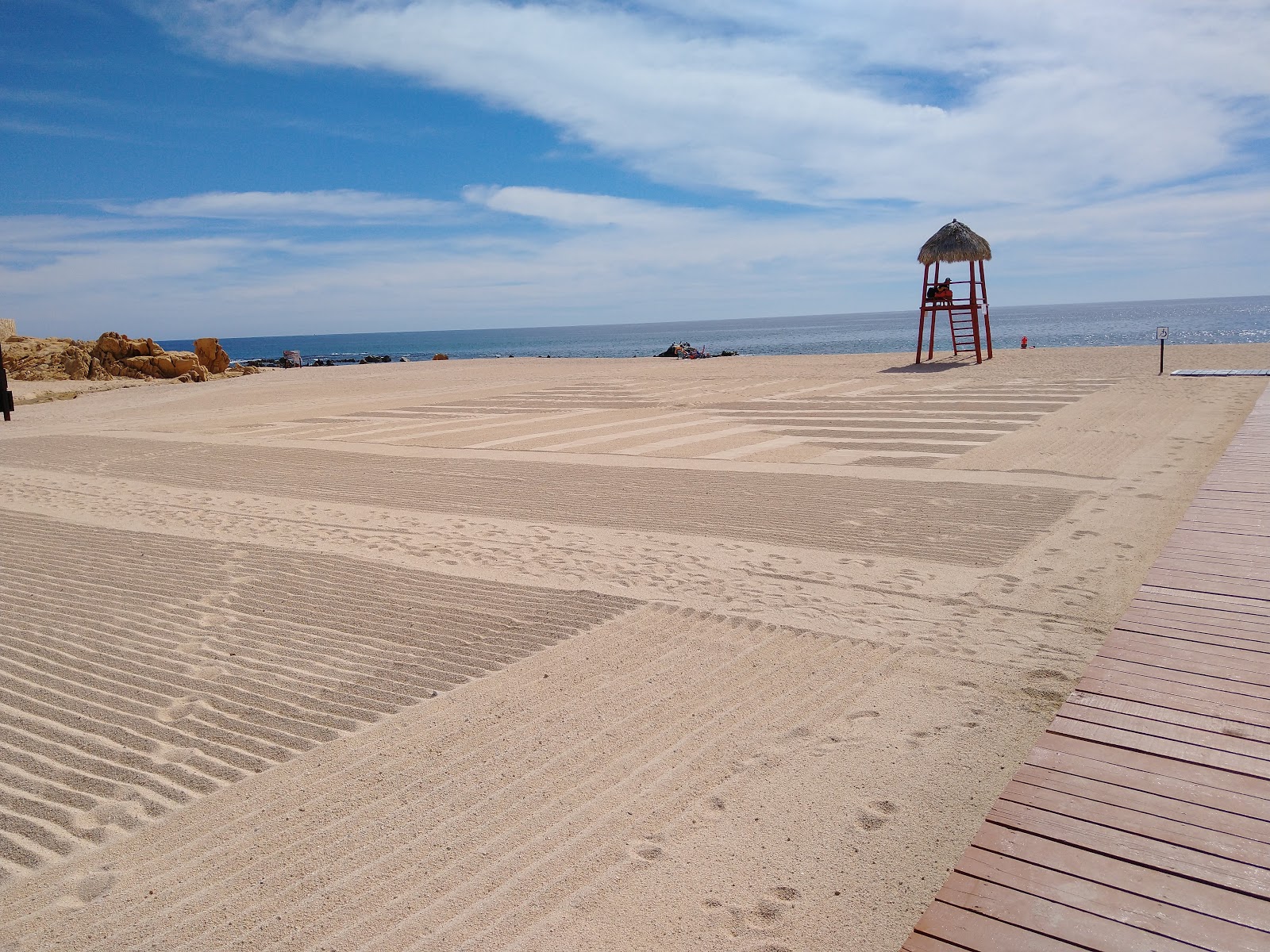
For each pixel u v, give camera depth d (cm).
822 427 1656
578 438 1625
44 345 4162
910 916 305
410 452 1520
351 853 345
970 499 1002
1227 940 243
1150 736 361
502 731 451
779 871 333
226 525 957
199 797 387
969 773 404
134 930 299
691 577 734
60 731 445
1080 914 259
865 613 632
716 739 441
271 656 554
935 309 3008
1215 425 1408
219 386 3422
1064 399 1847
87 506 1080
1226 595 525
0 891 320
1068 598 654
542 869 333
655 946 290
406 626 614
